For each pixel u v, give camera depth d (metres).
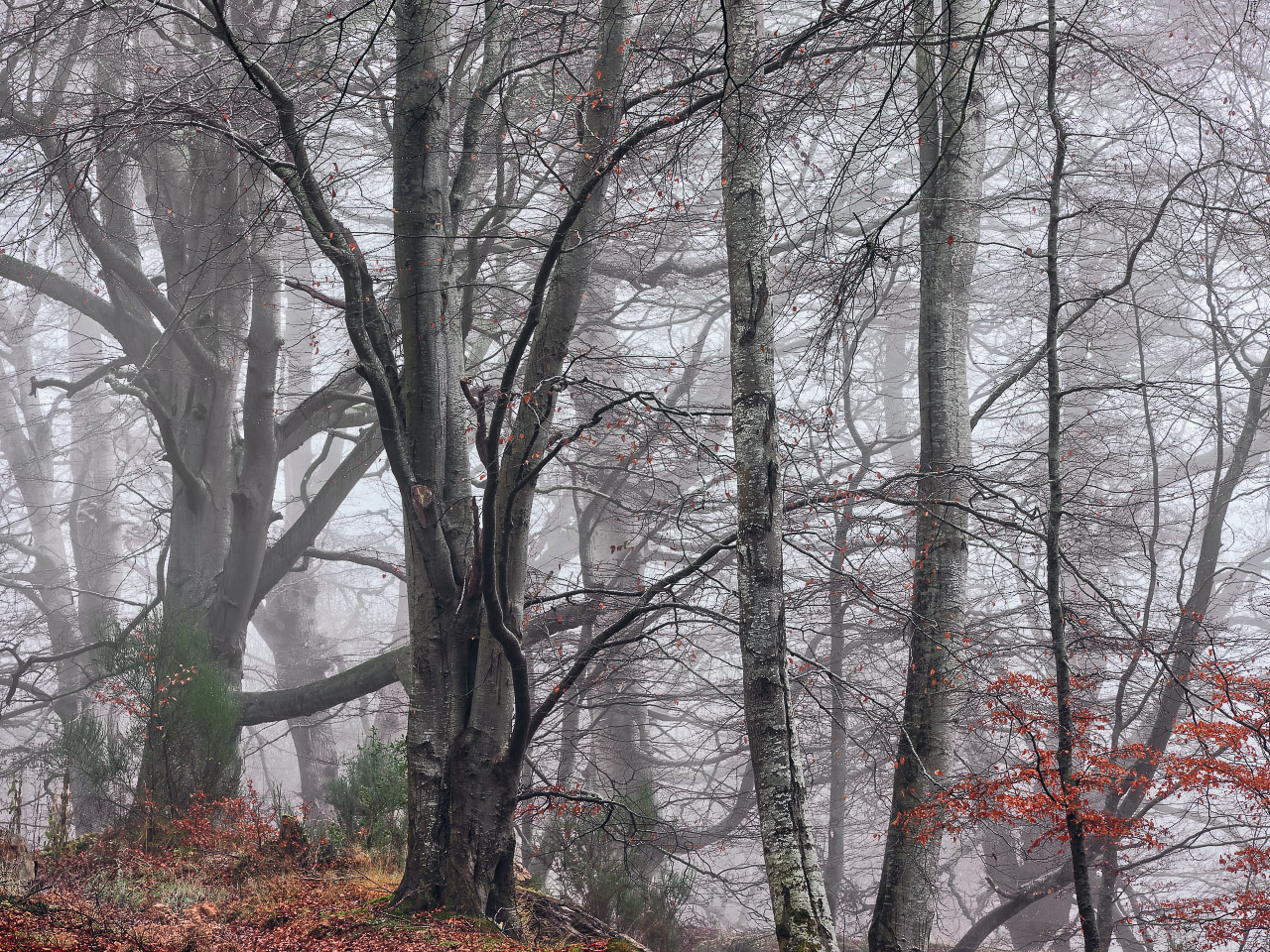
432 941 6.82
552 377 8.23
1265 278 11.85
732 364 6.25
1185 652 8.91
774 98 7.38
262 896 8.01
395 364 8.84
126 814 10.47
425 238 8.87
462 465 8.91
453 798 8.08
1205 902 8.48
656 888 11.41
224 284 12.84
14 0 10.15
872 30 6.21
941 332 8.77
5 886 6.50
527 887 10.20
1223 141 6.60
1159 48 10.54
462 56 10.42
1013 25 6.95
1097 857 11.27
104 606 23.17
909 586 11.42
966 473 8.20
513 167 10.59
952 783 7.80
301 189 8.22
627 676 12.80
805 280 7.39
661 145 7.74
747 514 5.93
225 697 11.34
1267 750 6.72
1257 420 12.10
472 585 8.38
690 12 8.40
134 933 6.08
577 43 9.45
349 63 10.80
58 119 10.77
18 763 17.00
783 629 5.79
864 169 7.04
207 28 7.18
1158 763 7.10
